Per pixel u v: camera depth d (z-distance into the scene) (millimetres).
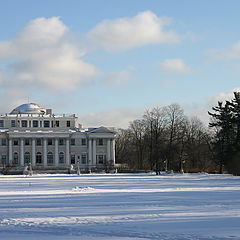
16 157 163125
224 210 31641
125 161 189000
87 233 23406
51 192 50625
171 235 22688
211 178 90188
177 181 78062
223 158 106438
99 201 38625
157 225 25484
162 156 131750
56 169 150875
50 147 165000
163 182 74250
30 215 29703
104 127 166875
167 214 29719
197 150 145750
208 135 149125
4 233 23609
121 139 196250
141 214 29797
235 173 101062
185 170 132250
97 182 75688
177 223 26094
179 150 138125
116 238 22188
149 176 106438
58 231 24000
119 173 135000
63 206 34844
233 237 22094
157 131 144125
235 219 27422
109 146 167125
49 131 164250
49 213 30656
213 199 39969
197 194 45969
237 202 37156
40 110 180625
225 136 110188
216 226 25047
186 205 34938
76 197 43062
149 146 147375
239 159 99812
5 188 59719
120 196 43750
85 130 170875
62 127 170125
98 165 160625
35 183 74375
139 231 23781
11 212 31344
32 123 169875
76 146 166625
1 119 169000
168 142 140875
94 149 166125
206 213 30109
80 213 30516
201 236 22375
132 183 71062
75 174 129750
